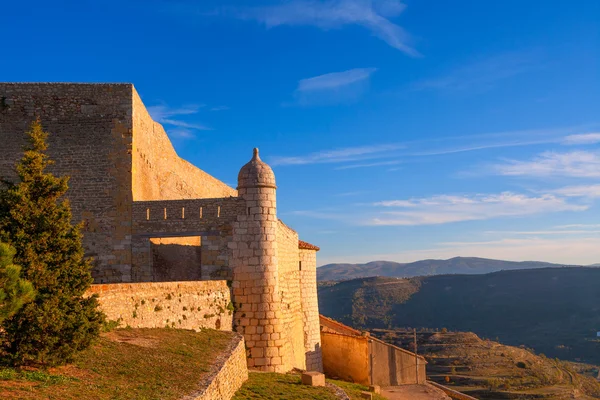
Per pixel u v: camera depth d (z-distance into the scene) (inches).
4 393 497.0
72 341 610.5
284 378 1034.1
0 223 613.3
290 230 1440.7
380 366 1649.9
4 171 1220.5
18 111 1239.5
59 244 633.6
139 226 1206.3
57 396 520.1
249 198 1169.4
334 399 907.4
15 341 579.8
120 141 1237.7
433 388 1653.5
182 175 1686.8
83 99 1249.4
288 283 1381.6
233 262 1155.9
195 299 1024.2
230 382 804.0
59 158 1232.2
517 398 4830.2
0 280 526.3
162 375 670.5
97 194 1219.9
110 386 587.8
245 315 1135.0
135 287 882.1
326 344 1737.2
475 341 6505.9
